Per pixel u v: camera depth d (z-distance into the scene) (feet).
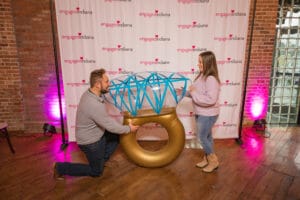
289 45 12.46
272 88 13.10
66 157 9.84
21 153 10.18
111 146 8.56
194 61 10.17
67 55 9.91
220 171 8.75
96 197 7.39
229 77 10.44
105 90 7.36
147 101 8.50
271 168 8.96
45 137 11.79
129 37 9.84
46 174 8.59
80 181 8.18
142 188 7.81
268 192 7.57
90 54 9.96
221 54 10.13
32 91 11.73
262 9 11.28
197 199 7.27
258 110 12.58
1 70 11.41
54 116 12.06
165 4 9.53
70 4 9.40
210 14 9.67
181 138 8.52
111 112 10.18
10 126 12.17
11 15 10.82
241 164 9.22
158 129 11.00
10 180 8.22
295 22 12.14
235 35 9.94
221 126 11.07
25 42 11.10
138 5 9.52
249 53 10.10
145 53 10.03
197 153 10.15
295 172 8.70
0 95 11.73
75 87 10.28
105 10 9.53
